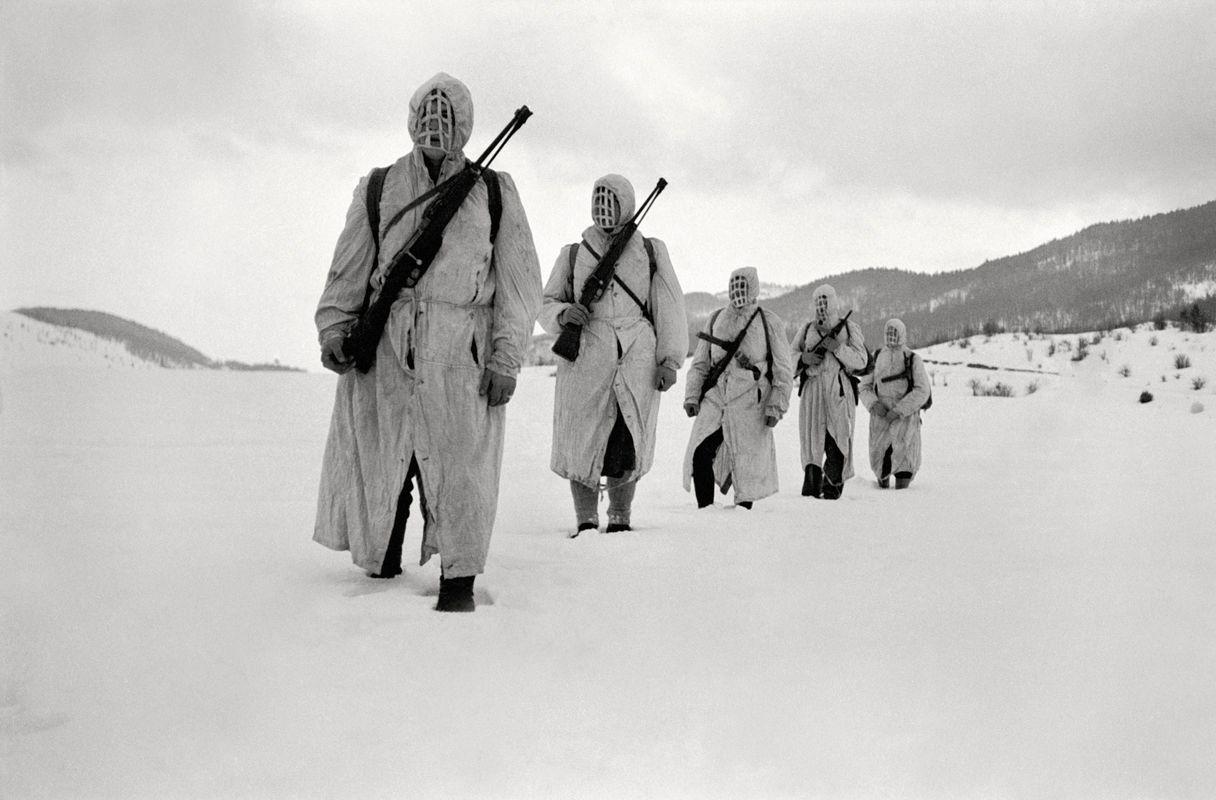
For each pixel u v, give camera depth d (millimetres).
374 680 3951
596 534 7832
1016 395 42000
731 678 4156
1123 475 13898
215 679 3914
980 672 4250
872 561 6785
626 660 4340
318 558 6211
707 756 3430
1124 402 36562
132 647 4254
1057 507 10211
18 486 9602
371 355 5383
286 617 4727
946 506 10414
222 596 5094
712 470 10922
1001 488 12414
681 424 23797
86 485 9852
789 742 3549
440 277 5332
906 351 14531
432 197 5387
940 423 26141
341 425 5613
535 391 32094
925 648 4586
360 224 5500
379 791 3100
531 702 3824
